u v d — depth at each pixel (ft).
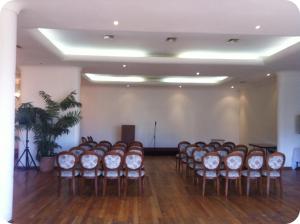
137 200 20.11
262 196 21.48
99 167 21.89
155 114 48.60
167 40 23.43
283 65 28.99
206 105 49.11
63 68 30.89
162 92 48.73
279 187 24.35
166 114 48.67
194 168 25.54
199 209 18.25
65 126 29.12
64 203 19.07
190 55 28.86
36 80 30.89
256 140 44.01
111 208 18.20
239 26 17.20
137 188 23.61
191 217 16.71
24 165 30.48
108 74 37.11
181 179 27.48
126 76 41.11
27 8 14.88
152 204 19.21
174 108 48.80
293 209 18.34
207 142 48.91
